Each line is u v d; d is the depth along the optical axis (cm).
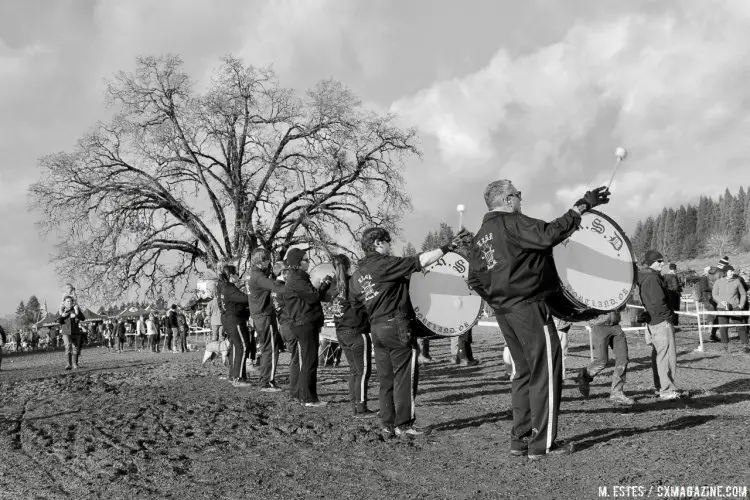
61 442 668
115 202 4006
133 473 540
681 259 18162
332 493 464
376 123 4119
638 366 1244
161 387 1147
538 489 442
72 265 3869
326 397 972
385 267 623
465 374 1245
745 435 541
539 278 508
